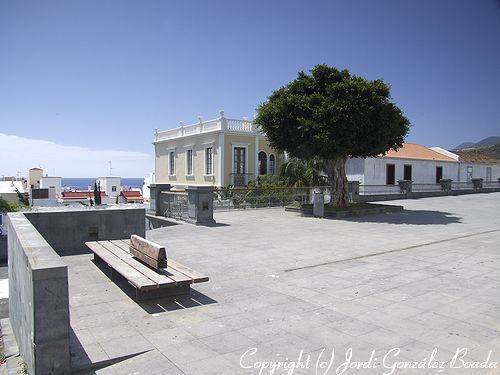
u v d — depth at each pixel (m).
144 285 5.08
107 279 6.65
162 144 37.75
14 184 46.34
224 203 18.34
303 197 21.30
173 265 6.19
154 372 3.71
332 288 6.20
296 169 24.58
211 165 30.75
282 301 5.60
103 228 8.97
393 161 30.02
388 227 13.10
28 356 3.99
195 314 5.11
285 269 7.43
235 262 8.02
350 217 15.85
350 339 4.35
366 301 5.57
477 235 11.30
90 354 4.01
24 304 4.22
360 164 28.53
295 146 16.47
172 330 4.61
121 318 4.97
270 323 4.80
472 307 5.31
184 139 34.09
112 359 3.92
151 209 16.83
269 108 16.31
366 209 16.73
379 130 15.37
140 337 4.42
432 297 5.73
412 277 6.80
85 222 8.79
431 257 8.39
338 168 17.30
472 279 6.66
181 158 34.72
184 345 4.23
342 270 7.32
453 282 6.49
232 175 29.83
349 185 22.00
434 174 33.72
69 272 7.07
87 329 4.64
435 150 39.66
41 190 46.56
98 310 5.24
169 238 10.88
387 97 15.85
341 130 14.89
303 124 15.06
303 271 7.27
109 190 64.56
